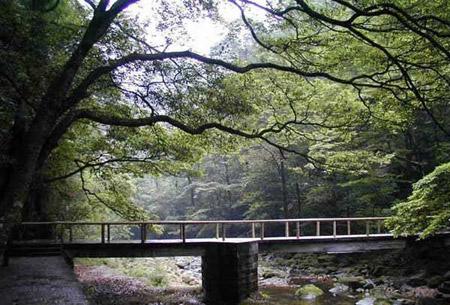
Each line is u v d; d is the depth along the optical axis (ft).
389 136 66.54
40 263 40.19
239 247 46.57
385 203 70.44
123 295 47.57
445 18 25.57
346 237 57.36
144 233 50.83
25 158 22.13
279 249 55.01
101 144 46.52
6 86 24.61
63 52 32.17
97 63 32.32
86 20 36.40
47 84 27.94
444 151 62.44
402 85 31.35
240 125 38.73
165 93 34.30
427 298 44.27
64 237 63.41
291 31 31.71
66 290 28.48
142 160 48.16
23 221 55.52
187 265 72.23
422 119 65.46
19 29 24.29
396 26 26.66
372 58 29.89
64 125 25.64
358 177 66.80
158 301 45.85
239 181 103.71
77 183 62.13
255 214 90.68
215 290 47.21
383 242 59.11
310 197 76.95
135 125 28.40
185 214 122.01
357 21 28.86
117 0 25.58
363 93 39.40
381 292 48.24
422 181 36.32
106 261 67.15
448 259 55.11
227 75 34.37
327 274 61.82
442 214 34.71
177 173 53.26
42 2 29.45
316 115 37.22
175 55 28.27
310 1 30.30
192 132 30.42
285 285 54.34
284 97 36.70
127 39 32.65
